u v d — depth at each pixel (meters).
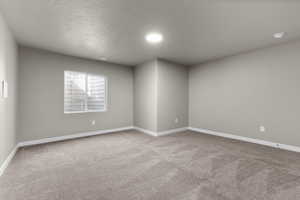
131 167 2.19
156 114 4.06
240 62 3.59
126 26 2.27
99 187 1.70
